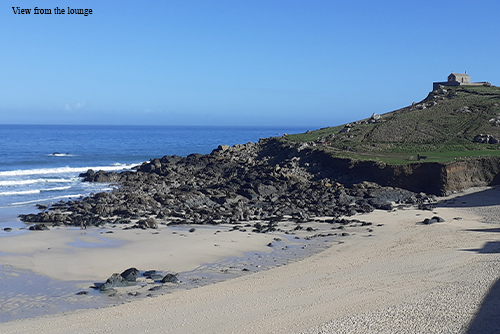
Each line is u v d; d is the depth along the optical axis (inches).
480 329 870.4
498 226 1980.8
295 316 1004.6
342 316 984.3
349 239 1839.3
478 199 2657.5
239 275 1391.5
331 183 3078.2
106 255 1612.9
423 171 2935.5
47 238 1857.8
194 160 4042.8
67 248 1705.2
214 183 3331.7
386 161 3221.0
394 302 1052.5
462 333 858.8
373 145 3946.9
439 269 1314.0
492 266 1280.8
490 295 1043.9
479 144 3703.3
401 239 1801.2
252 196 2847.0
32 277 1373.0
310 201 2721.5
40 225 2050.9
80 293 1230.3
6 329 985.5
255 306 1083.3
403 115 4896.7
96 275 1401.3
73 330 971.3
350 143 4109.3
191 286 1288.1
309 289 1198.9
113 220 2242.9
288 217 2352.4
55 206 2568.9
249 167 3740.2
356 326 919.7
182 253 1644.9
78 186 3299.7
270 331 928.9
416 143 3969.0
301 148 4052.7
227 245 1754.4
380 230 2004.2
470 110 4660.4
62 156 5413.4
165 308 1093.1
